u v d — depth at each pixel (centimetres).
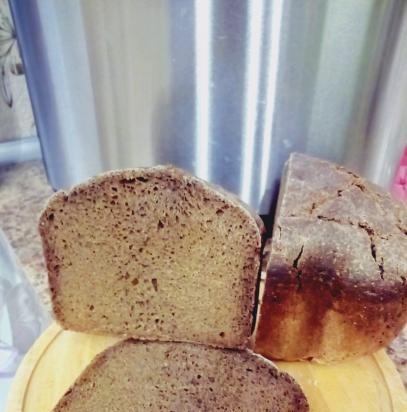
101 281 27
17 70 39
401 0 23
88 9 24
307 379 25
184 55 24
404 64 26
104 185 25
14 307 31
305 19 23
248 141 27
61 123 30
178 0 23
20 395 24
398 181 35
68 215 25
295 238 23
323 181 26
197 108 26
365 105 26
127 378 26
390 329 24
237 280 26
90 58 26
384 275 23
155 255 26
